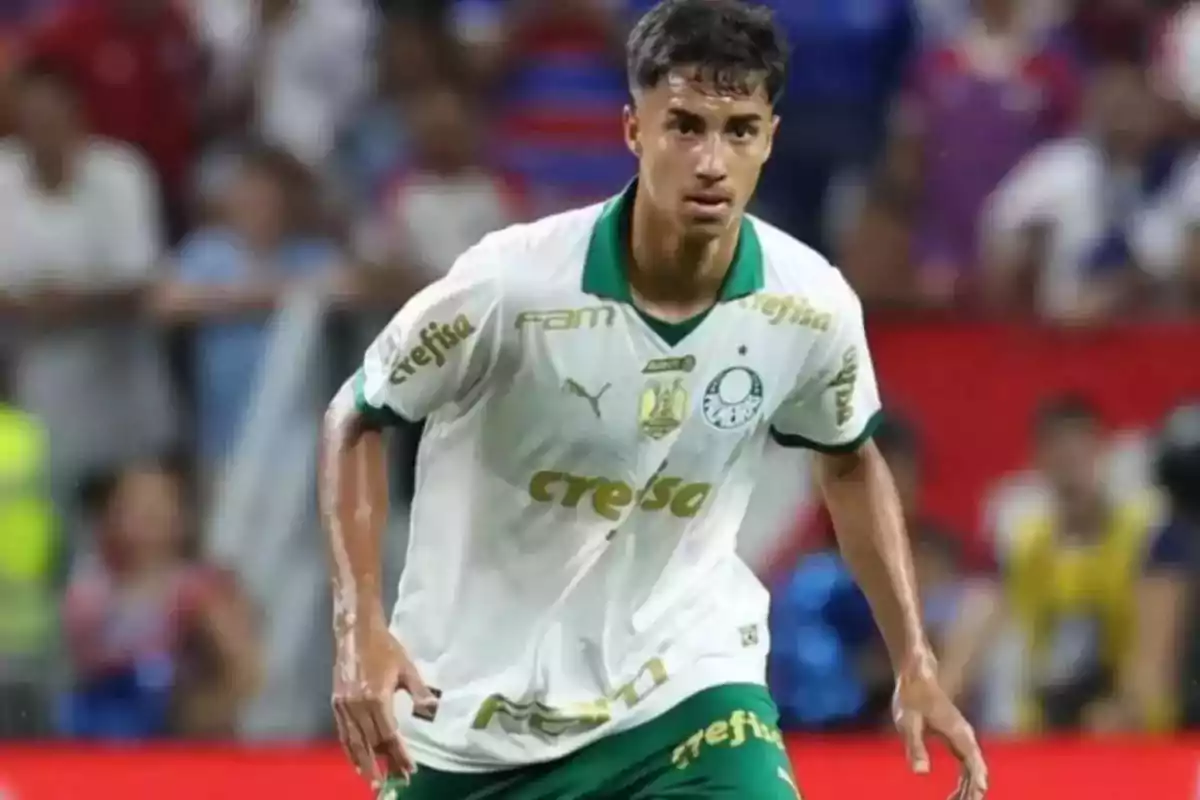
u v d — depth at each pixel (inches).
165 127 1381.6
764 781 550.3
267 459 1133.7
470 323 536.1
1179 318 1228.5
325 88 1446.9
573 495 554.3
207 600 1095.6
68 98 1264.8
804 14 1451.8
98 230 1259.8
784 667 1041.5
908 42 1466.5
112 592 1090.7
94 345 1144.2
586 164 1407.5
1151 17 1539.1
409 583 568.4
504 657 561.9
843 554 596.1
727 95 515.2
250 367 1146.0
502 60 1455.5
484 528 559.8
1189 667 1112.8
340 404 553.9
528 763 563.8
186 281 1175.0
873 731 1035.9
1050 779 787.4
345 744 510.3
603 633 561.6
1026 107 1418.6
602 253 536.7
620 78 1440.7
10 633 1093.8
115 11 1385.3
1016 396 1183.6
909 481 1089.4
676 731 558.9
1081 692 1103.6
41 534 1110.4
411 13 1478.8
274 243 1223.5
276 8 1456.7
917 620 580.7
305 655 1117.1
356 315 1160.2
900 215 1378.0
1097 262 1343.5
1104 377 1184.2
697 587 567.5
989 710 1098.1
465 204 1296.8
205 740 1080.2
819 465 594.9
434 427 566.3
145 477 1095.0
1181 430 1145.4
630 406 544.1
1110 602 1115.3
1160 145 1387.8
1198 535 1128.8
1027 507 1142.3
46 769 776.9
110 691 1082.7
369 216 1333.7
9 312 1139.3
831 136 1443.2
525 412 545.3
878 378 1187.9
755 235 550.3
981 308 1200.8
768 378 553.9
